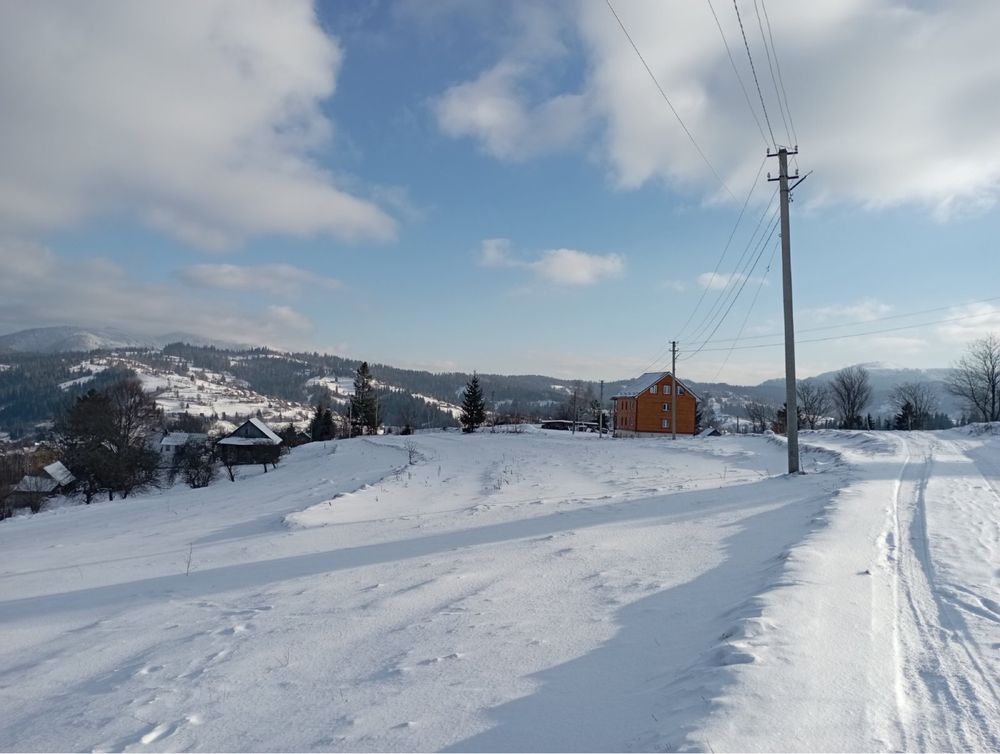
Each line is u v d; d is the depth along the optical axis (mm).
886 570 5824
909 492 11172
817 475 15133
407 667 4305
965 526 7973
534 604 5734
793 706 3135
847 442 28266
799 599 4816
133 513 29109
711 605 5207
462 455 36812
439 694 3795
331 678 4262
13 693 4664
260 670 4551
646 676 3848
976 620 4461
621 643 4492
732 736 2814
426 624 5352
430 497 18781
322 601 6625
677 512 11156
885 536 7301
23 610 7980
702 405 98188
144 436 51719
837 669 3611
